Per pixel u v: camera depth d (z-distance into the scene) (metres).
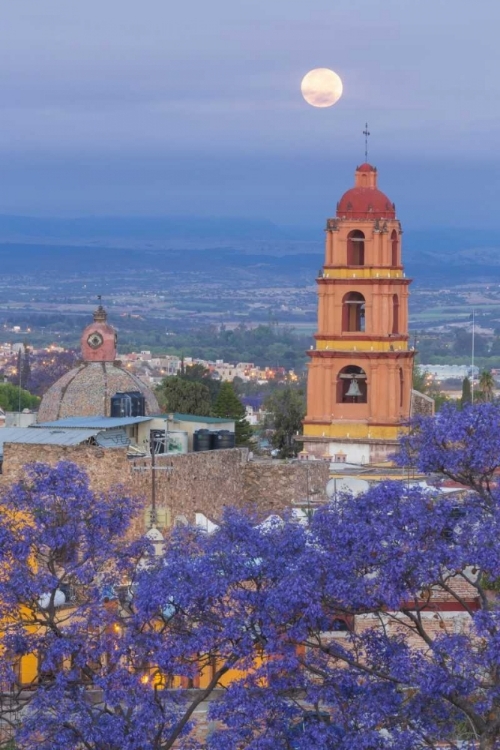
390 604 91.38
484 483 112.06
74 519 99.75
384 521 94.69
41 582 95.44
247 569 93.88
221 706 91.12
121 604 100.31
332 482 154.75
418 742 91.38
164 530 131.38
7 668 94.50
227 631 91.31
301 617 92.25
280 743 89.75
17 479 133.12
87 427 148.75
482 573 100.31
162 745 92.81
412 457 101.44
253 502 149.50
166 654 91.44
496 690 88.94
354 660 94.88
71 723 92.12
